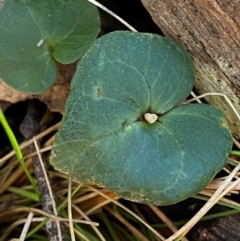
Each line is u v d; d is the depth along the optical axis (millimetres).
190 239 162
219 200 157
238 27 143
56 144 144
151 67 145
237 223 158
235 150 158
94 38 153
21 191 168
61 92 169
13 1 152
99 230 167
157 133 144
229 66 150
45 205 158
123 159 142
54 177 170
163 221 165
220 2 141
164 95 146
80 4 153
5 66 153
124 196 144
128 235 168
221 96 156
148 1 152
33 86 154
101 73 143
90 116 143
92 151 143
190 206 168
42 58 154
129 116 144
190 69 148
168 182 142
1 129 179
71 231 153
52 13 153
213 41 148
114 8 175
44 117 174
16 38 153
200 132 145
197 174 143
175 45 147
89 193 167
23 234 153
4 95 168
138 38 145
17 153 157
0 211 168
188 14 147
